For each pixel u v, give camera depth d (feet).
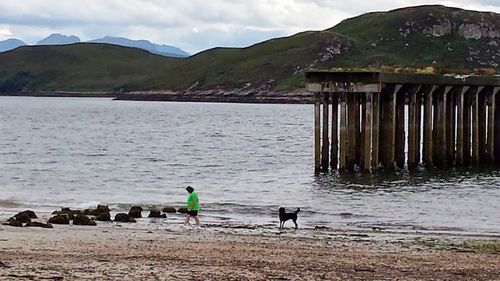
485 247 78.18
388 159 143.23
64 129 376.89
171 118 500.33
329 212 114.01
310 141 289.94
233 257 66.85
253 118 501.15
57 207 119.14
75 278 52.90
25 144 277.23
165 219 103.35
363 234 90.84
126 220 100.07
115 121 459.73
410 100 146.20
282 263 63.67
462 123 152.66
